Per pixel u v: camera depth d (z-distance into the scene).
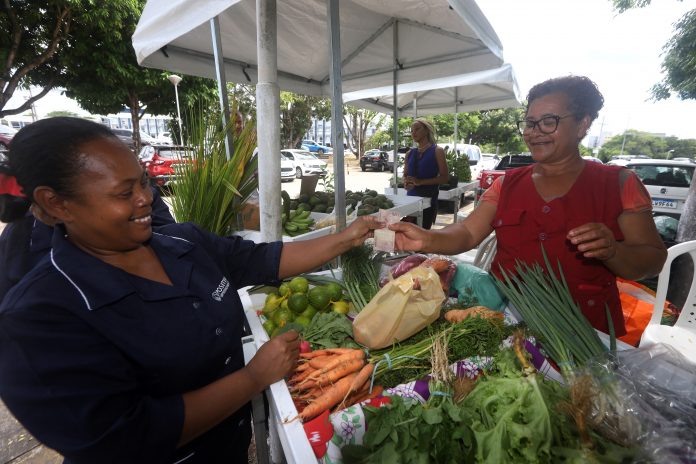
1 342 0.70
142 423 0.79
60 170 0.75
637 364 1.05
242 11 3.00
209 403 0.89
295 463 0.88
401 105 8.45
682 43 7.60
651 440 0.81
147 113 14.38
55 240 0.86
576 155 1.52
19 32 9.10
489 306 1.58
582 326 1.21
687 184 6.84
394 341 1.32
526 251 1.57
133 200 0.83
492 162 18.02
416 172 4.93
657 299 2.18
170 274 1.00
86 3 9.38
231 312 1.09
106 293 0.81
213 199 2.50
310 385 1.19
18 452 2.24
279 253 1.46
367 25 3.57
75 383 0.73
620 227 1.42
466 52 3.87
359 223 1.64
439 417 0.84
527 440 0.82
